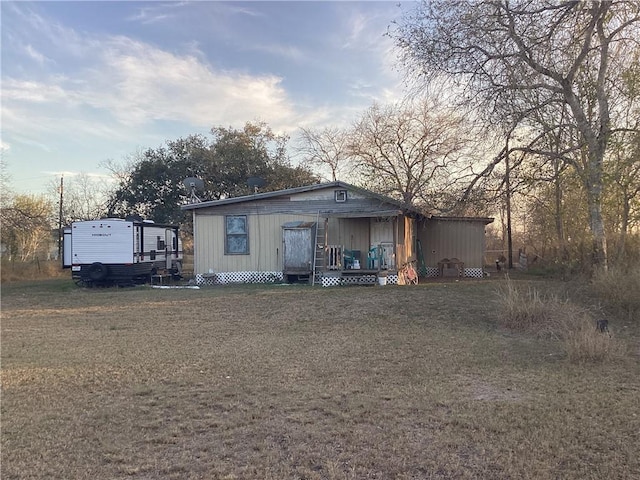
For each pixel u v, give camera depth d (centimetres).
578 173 1230
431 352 713
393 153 2766
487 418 452
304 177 3422
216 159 3328
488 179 1331
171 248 2162
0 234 2352
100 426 461
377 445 402
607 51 1224
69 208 3984
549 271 1906
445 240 2145
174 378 609
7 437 438
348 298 1218
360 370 626
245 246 1745
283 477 355
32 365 686
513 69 1204
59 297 1485
